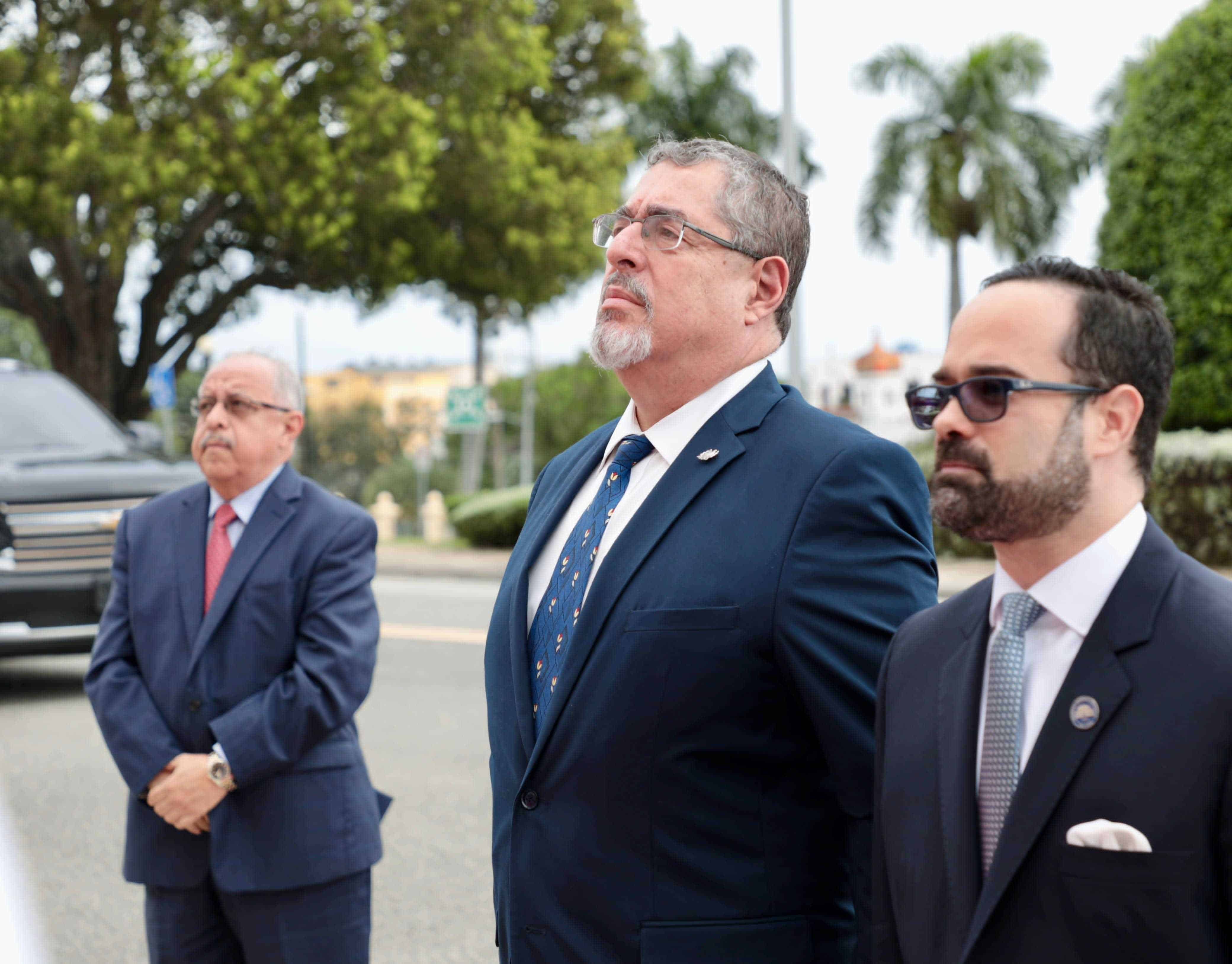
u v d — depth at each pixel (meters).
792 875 1.90
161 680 2.81
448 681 8.25
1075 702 1.35
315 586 2.85
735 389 2.11
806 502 1.91
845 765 1.82
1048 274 1.46
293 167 18.22
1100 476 1.42
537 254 20.31
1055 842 1.32
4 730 7.11
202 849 2.74
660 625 1.89
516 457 56.97
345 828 2.79
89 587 7.50
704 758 1.87
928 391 1.49
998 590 1.49
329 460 66.25
